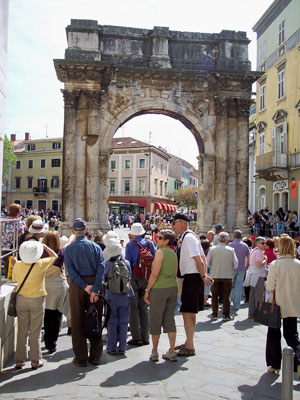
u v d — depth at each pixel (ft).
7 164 233.14
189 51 84.17
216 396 21.85
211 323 38.91
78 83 79.36
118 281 28.45
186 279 28.91
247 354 29.40
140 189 267.59
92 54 79.56
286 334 25.61
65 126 79.51
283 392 18.02
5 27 27.76
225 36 83.97
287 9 107.55
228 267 40.01
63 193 79.41
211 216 83.10
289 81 105.70
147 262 31.91
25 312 25.71
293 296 25.27
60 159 265.54
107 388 22.63
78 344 26.25
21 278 25.62
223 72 81.25
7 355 27.02
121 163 273.33
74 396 21.50
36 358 25.76
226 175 83.41
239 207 83.30
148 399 21.29
